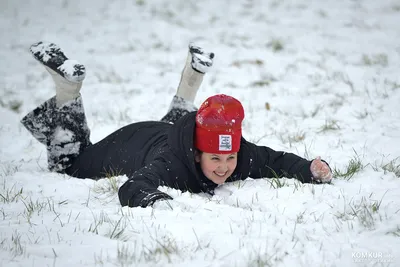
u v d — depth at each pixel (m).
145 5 23.52
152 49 17.39
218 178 6.75
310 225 5.70
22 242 5.46
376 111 10.26
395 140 8.56
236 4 23.08
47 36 19.31
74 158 8.22
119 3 23.98
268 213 5.98
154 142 7.55
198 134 6.66
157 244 5.26
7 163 8.60
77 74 7.75
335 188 6.61
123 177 7.45
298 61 14.88
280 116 10.59
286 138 9.30
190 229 5.56
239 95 12.27
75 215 6.16
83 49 17.78
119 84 13.94
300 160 7.16
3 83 14.42
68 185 7.37
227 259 5.03
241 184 6.99
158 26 19.86
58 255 5.20
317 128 9.64
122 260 5.03
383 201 6.21
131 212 6.04
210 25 20.12
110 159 7.85
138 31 19.62
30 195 6.99
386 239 5.38
